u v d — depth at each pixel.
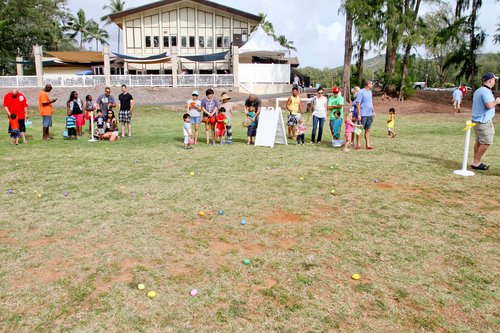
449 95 35.59
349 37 30.98
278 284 3.88
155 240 4.92
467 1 35.22
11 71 52.12
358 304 3.53
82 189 7.21
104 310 3.44
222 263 4.32
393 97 33.25
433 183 7.68
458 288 3.80
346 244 4.81
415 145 12.62
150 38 43.06
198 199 6.61
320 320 3.29
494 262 4.34
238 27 43.81
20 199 6.61
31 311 3.43
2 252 4.58
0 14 45.97
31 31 49.81
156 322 3.28
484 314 3.38
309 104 23.88
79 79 31.42
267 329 3.18
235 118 22.58
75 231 5.21
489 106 8.40
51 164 9.41
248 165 9.32
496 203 6.41
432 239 4.96
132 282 3.91
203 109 12.62
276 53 38.16
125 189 7.18
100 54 45.94
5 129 16.69
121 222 5.53
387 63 34.16
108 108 14.16
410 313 3.40
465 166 8.46
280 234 5.13
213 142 12.69
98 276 4.03
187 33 43.34
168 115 23.64
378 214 5.88
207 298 3.63
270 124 12.34
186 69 42.56
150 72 43.81
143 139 13.97
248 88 35.09
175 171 8.67
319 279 3.97
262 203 6.41
